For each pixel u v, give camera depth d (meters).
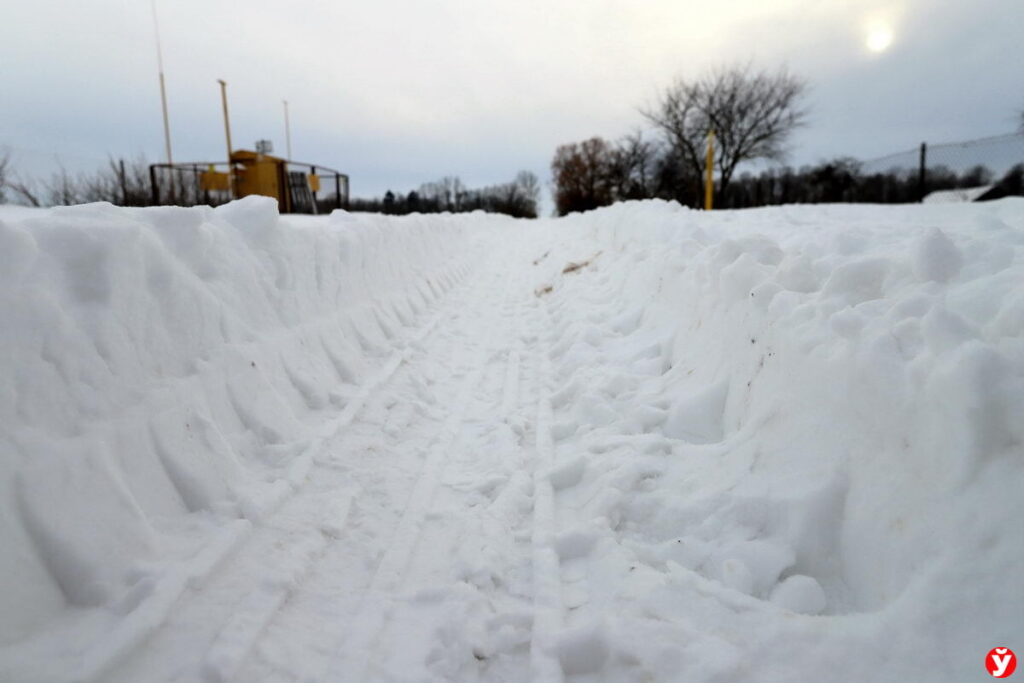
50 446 1.83
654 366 3.85
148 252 2.42
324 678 1.69
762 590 1.94
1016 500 1.53
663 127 41.00
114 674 1.55
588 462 2.87
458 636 1.89
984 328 1.86
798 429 2.25
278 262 3.68
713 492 2.35
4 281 1.83
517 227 28.73
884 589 1.72
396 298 5.99
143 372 2.31
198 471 2.32
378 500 2.68
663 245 5.40
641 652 1.73
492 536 2.40
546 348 5.29
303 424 3.16
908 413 1.83
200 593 1.90
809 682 1.53
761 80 37.41
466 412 3.86
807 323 2.45
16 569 1.63
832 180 27.36
